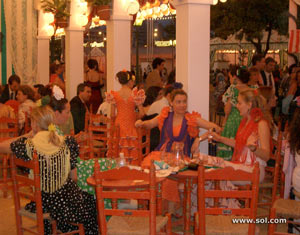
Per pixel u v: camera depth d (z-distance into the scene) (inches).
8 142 167.5
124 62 329.4
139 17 386.6
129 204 176.6
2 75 462.3
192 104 241.3
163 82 399.9
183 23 241.3
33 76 476.7
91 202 173.6
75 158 164.6
